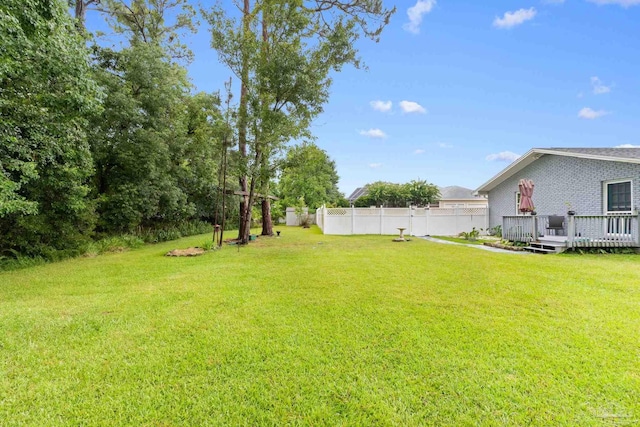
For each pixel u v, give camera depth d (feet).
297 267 22.29
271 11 35.04
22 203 21.53
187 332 10.83
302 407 6.81
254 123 35.22
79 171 28.60
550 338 9.89
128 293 15.94
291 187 96.68
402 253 28.76
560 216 34.37
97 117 34.68
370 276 18.88
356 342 9.82
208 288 16.74
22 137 23.09
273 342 9.91
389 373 8.03
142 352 9.38
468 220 53.83
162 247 37.91
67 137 25.81
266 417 6.52
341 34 35.47
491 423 6.22
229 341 10.03
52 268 23.68
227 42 34.58
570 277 18.07
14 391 7.50
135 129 39.37
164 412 6.70
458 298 14.23
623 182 30.32
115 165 39.52
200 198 61.11
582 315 11.85
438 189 102.32
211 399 7.13
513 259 24.79
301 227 79.00
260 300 14.40
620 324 10.93
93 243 33.37
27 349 9.64
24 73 21.03
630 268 20.52
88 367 8.55
